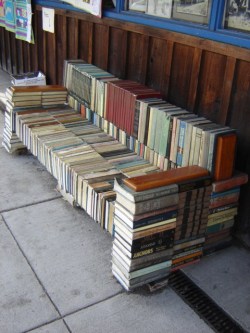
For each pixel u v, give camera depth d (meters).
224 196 2.65
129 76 3.79
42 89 4.02
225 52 2.72
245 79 2.66
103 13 3.88
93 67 3.96
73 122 3.80
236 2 2.68
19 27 5.77
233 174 2.68
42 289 2.51
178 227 2.50
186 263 2.67
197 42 2.92
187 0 3.02
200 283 2.61
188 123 2.63
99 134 3.57
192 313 2.38
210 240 2.79
